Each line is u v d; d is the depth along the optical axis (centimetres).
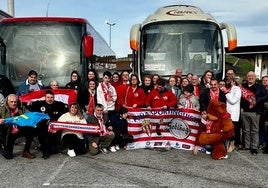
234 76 905
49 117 805
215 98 836
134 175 662
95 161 765
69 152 810
